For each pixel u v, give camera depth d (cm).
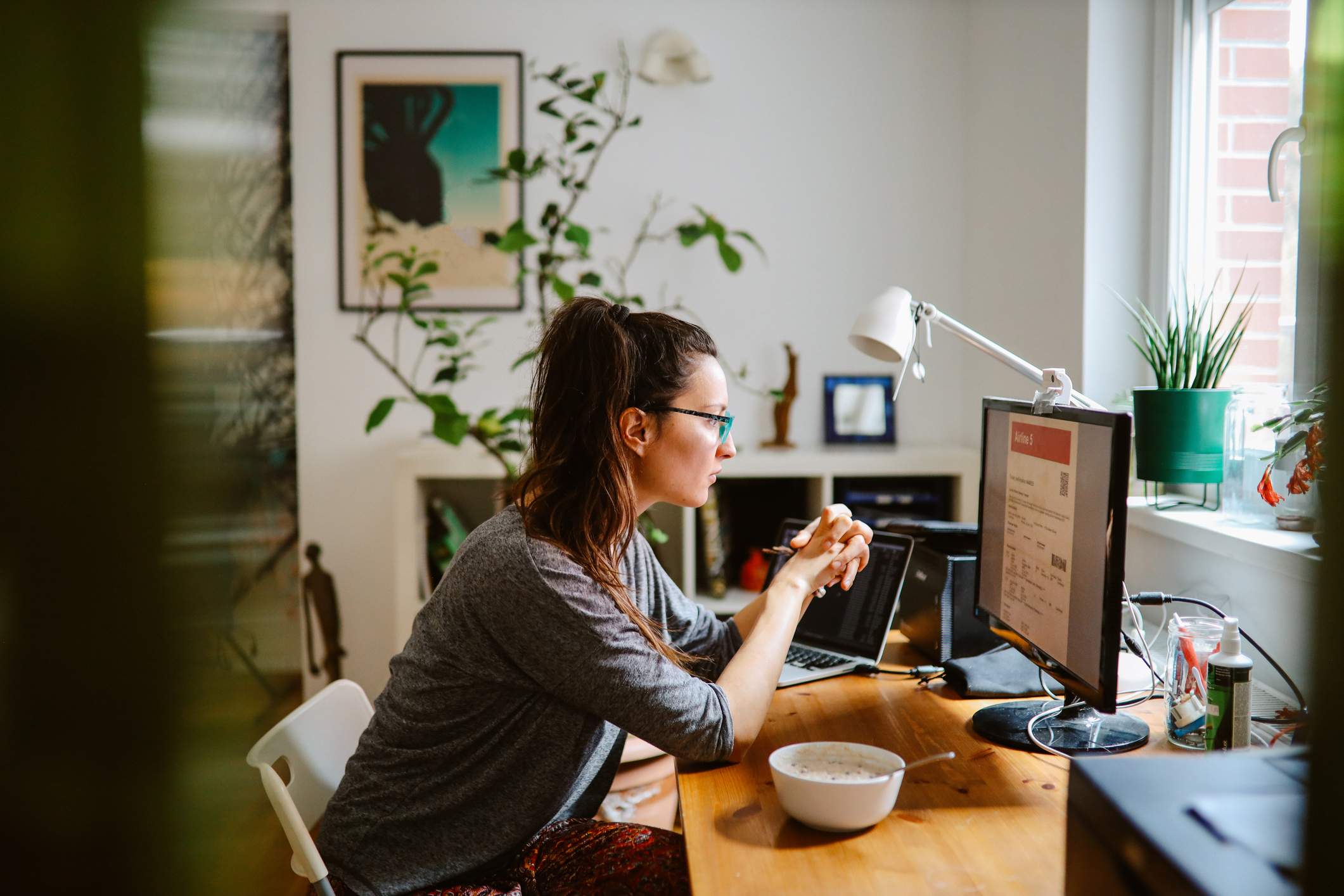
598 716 119
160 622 17
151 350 17
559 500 119
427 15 288
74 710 16
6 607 15
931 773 114
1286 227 171
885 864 92
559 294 251
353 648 296
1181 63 202
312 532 294
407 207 289
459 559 119
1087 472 112
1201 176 200
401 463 258
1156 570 184
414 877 118
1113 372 216
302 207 288
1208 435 171
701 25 292
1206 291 197
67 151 15
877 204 295
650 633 118
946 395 299
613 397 119
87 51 15
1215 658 114
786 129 294
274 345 273
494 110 288
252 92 37
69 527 15
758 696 119
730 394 298
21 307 15
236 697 20
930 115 294
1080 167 216
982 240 279
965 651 156
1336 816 30
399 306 287
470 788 119
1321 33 29
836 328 298
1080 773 71
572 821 122
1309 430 139
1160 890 59
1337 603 28
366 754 123
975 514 268
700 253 295
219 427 20
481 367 292
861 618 159
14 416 15
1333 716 29
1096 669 109
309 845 112
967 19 290
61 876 16
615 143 292
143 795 17
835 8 292
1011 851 95
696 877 90
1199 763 71
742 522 295
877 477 282
